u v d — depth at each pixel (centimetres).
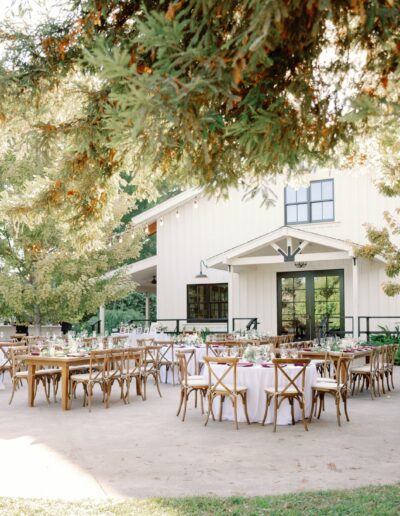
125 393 1159
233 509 458
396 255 1320
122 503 477
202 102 336
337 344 1112
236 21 342
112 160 513
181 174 462
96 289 1702
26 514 446
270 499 484
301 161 470
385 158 614
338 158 474
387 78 364
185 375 878
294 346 1270
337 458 637
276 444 707
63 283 1565
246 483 548
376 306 1688
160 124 342
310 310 1778
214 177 445
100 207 560
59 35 452
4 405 1024
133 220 2033
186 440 733
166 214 2047
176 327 1934
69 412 948
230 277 1664
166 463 622
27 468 604
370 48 369
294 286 1811
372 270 1698
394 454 652
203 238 1980
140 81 295
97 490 529
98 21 418
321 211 1809
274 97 383
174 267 2017
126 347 1131
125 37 429
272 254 1722
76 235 587
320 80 412
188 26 353
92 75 486
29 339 1454
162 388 1226
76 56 459
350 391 1134
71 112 514
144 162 385
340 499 480
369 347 1180
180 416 902
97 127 456
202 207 1989
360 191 1755
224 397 871
